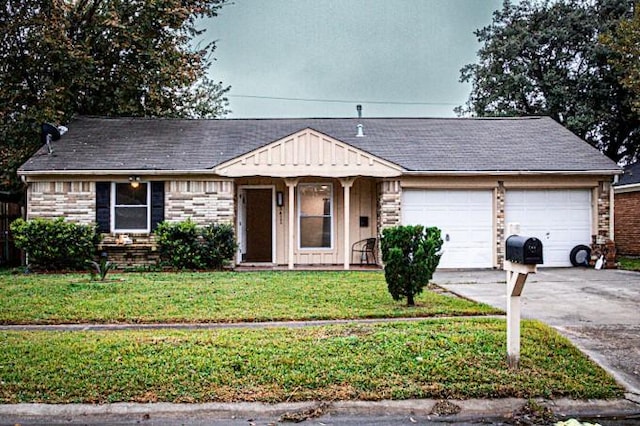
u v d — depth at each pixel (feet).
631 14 82.38
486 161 50.70
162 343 19.62
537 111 88.58
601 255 49.73
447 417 14.65
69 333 21.67
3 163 58.34
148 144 53.16
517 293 17.31
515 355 17.38
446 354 18.42
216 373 16.69
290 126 59.31
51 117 57.06
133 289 33.14
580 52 86.28
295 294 31.32
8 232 55.77
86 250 46.83
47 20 56.70
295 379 16.30
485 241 50.70
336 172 47.44
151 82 63.77
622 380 17.01
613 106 85.15
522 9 92.22
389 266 27.53
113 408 14.71
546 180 50.39
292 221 48.52
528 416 14.66
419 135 57.26
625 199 66.39
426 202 50.37
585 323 24.36
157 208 48.91
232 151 51.65
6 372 16.75
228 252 47.93
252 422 14.32
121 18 60.85
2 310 26.40
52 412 14.52
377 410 14.88
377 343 19.60
